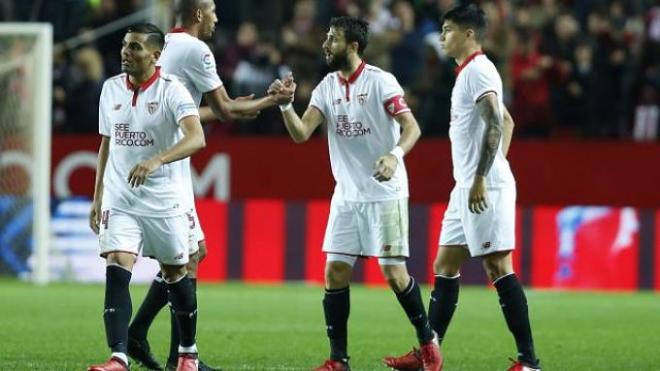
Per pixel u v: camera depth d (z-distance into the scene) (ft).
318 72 224.74
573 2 249.34
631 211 204.33
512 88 223.92
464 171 101.50
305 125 103.50
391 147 102.01
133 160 94.73
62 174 215.72
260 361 114.52
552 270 205.36
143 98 94.22
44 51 197.88
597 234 204.85
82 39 227.20
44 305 165.48
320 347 125.70
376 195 101.86
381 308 168.66
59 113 225.97
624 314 164.96
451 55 101.60
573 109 226.79
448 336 137.80
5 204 208.33
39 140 200.54
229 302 174.91
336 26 101.40
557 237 205.36
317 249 207.00
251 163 216.74
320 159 215.72
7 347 121.29
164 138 94.48
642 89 226.17
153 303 106.63
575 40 228.02
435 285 106.52
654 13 235.61
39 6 233.35
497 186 100.42
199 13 108.06
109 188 95.14
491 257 101.24
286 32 231.50
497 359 118.21
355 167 102.37
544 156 213.46
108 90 95.96
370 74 101.60
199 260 106.83
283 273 207.72
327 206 207.00
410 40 229.66
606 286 204.44
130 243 94.48
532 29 229.04
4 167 206.49
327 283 103.50
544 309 171.12
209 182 217.15
